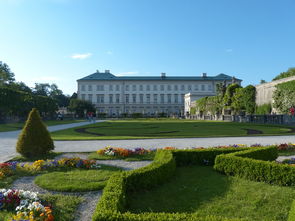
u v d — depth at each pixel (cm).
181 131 2094
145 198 504
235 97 4188
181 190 549
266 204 461
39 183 608
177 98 8975
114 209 345
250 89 3794
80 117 7244
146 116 7844
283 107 2931
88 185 580
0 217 409
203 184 589
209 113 5497
